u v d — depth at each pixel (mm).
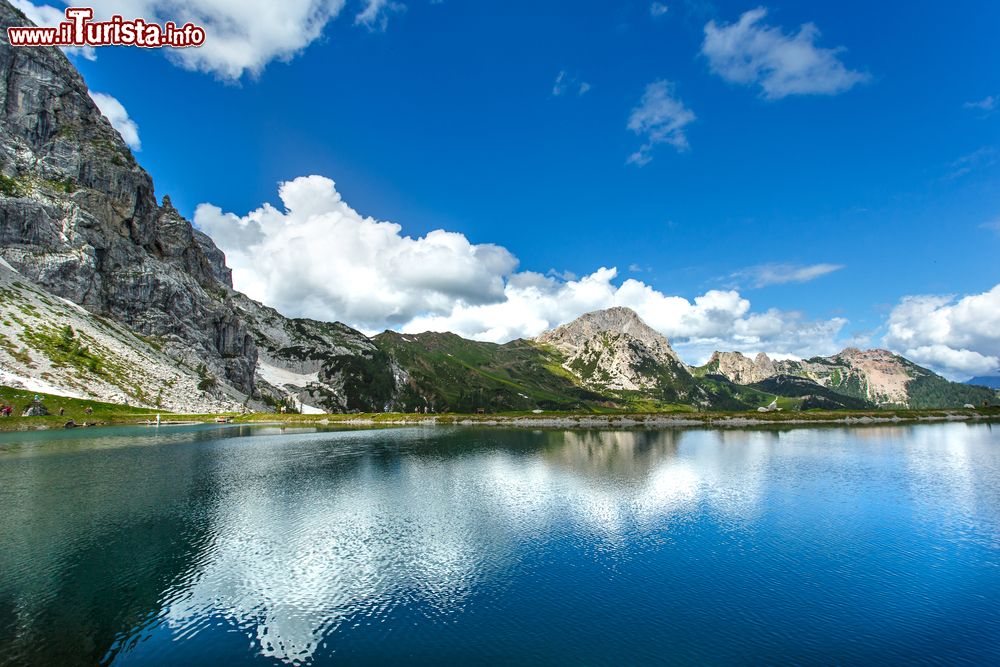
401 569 30922
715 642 23047
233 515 41969
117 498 46750
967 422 170875
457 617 24922
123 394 145500
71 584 27984
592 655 21719
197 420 147125
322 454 80625
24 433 99125
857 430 139500
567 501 48906
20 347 136125
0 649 21469
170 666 20297
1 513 41438
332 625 23953
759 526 41250
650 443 103812
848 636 23953
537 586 28828
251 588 27844
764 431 137000
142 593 26922
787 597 28062
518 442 104062
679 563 32812
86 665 20359
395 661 20891
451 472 64375
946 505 48812
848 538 38406
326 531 38094
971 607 27094
